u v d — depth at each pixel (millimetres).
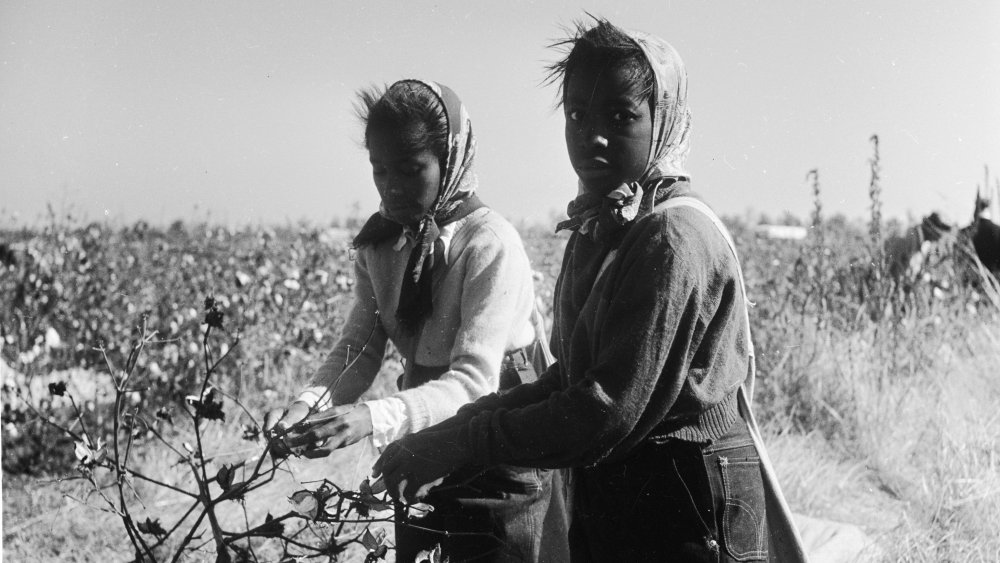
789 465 4371
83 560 3418
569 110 1926
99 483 4047
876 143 5746
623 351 1729
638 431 1812
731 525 1864
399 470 1898
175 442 4398
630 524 1893
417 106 2311
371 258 2564
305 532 3301
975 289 6672
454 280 2402
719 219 1894
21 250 5809
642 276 1746
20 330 5051
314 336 5617
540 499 2482
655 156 1905
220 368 5117
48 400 4402
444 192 2385
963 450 4309
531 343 2547
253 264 6594
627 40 1872
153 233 8656
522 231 6699
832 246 8562
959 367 5391
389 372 5375
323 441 1975
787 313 5840
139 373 4793
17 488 3980
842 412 4965
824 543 3549
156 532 1934
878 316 6066
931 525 3764
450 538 2381
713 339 1825
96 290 5879
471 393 2240
